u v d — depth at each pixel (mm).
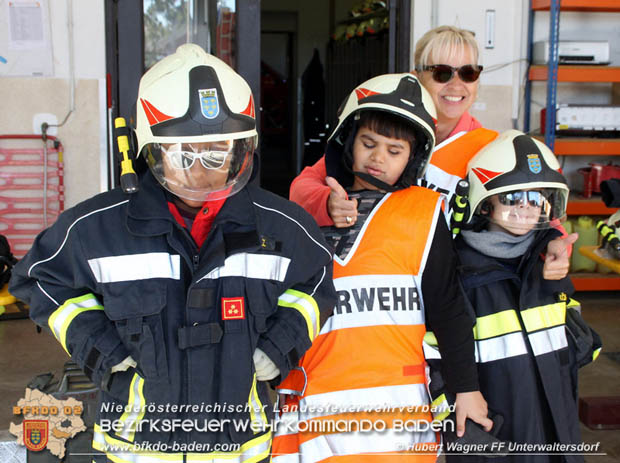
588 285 4941
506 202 1793
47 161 4637
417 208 1656
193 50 1320
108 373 1332
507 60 5000
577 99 5492
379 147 1694
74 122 4629
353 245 1640
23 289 1432
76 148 4660
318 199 1749
